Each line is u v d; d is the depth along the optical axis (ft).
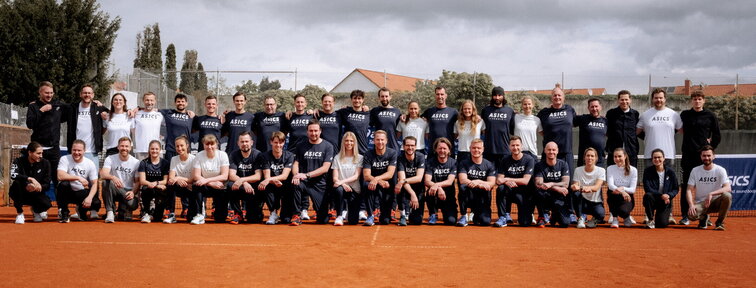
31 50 88.38
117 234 23.40
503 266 17.38
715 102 73.26
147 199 27.96
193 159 28.43
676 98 74.59
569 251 20.18
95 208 28.73
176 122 30.89
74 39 89.61
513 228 26.96
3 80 86.58
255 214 28.35
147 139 30.71
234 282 15.03
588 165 28.09
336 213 27.91
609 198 28.45
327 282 15.10
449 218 28.04
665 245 21.84
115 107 30.45
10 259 17.90
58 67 87.81
